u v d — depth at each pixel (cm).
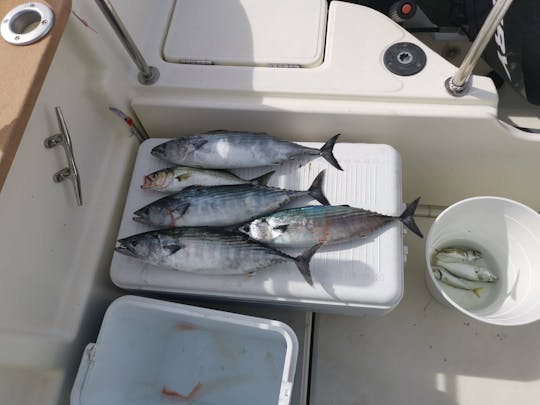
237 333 102
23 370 83
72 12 85
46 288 88
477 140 107
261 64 107
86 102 99
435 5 150
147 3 114
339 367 115
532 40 105
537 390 110
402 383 112
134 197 104
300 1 112
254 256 90
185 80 107
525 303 108
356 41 107
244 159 103
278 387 102
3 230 78
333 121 107
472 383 112
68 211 95
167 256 92
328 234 92
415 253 128
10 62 72
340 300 89
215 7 114
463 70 93
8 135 67
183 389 106
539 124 128
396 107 102
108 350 93
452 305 101
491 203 109
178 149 104
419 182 126
